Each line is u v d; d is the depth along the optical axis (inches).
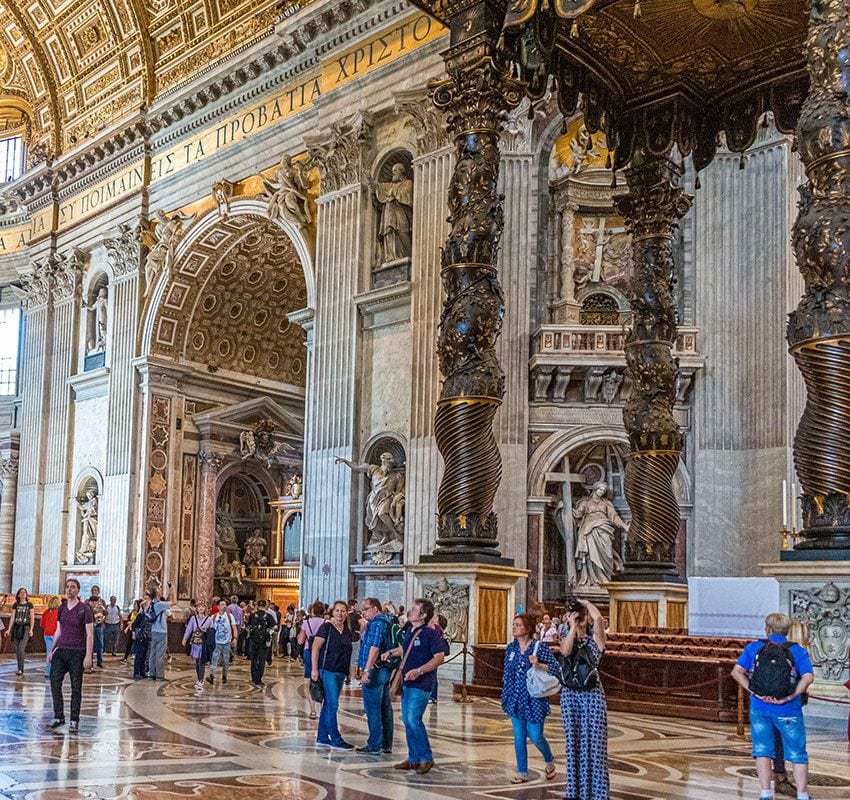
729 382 696.4
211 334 1061.1
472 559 416.5
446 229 709.3
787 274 684.1
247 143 919.0
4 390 1262.3
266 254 1007.0
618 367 703.7
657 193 499.2
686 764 295.1
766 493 671.8
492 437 413.4
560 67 437.1
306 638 491.5
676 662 422.6
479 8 401.4
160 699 498.3
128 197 1055.0
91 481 1099.3
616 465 733.9
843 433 314.3
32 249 1195.3
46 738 343.0
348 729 379.2
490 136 405.1
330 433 770.2
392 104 768.3
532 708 266.7
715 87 467.8
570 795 230.5
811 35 324.5
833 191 315.9
